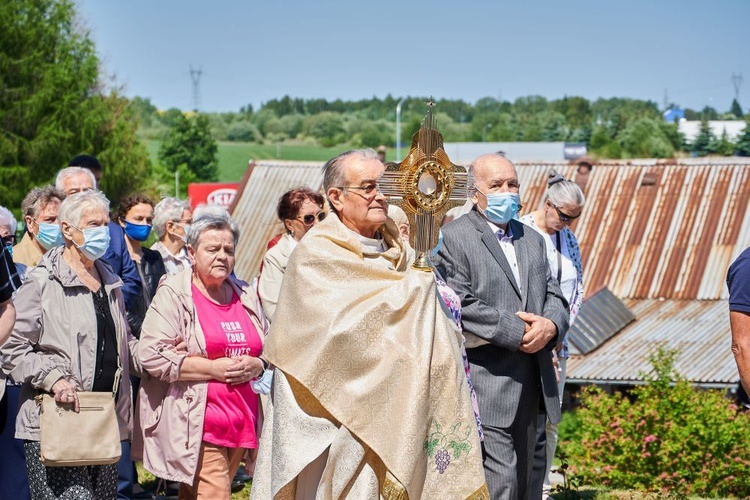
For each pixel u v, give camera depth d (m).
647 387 11.20
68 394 5.68
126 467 7.02
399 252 4.82
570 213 7.32
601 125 114.25
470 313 5.86
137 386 7.35
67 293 5.85
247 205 25.86
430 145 4.57
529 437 6.06
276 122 141.62
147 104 135.12
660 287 21.50
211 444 6.20
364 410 4.40
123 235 7.50
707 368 17.61
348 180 4.71
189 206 8.78
